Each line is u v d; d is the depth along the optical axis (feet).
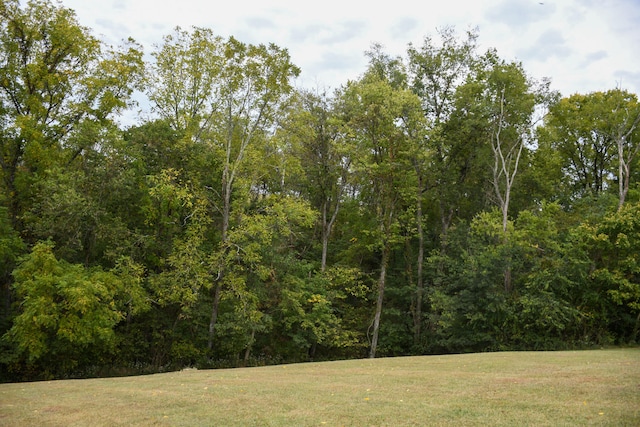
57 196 85.81
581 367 53.52
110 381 56.70
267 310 115.65
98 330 81.05
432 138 123.03
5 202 97.35
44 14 101.14
